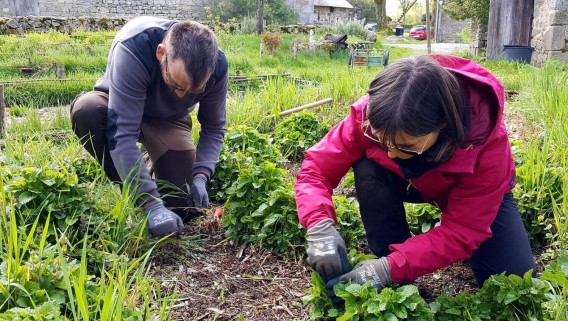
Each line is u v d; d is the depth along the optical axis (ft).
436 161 6.63
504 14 46.80
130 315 6.84
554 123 14.05
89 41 52.08
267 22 91.91
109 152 9.95
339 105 21.06
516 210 8.31
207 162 10.68
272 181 10.45
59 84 31.71
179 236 10.11
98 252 8.55
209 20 83.05
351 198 11.92
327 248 7.37
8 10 74.33
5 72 37.93
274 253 9.87
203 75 8.36
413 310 6.97
